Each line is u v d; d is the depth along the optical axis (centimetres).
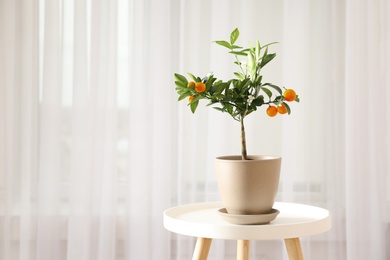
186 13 197
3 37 197
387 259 195
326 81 197
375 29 192
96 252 197
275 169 133
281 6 199
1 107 197
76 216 195
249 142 197
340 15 196
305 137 196
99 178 197
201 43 199
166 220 136
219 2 196
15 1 198
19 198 199
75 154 195
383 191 193
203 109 199
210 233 126
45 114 196
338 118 197
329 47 197
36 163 198
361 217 192
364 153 193
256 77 133
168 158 197
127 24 201
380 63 193
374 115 192
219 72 195
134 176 198
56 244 197
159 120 197
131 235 198
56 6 196
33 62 197
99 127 197
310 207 153
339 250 196
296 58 195
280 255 200
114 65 197
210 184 196
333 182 196
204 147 199
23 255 195
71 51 200
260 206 133
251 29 197
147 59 198
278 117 199
